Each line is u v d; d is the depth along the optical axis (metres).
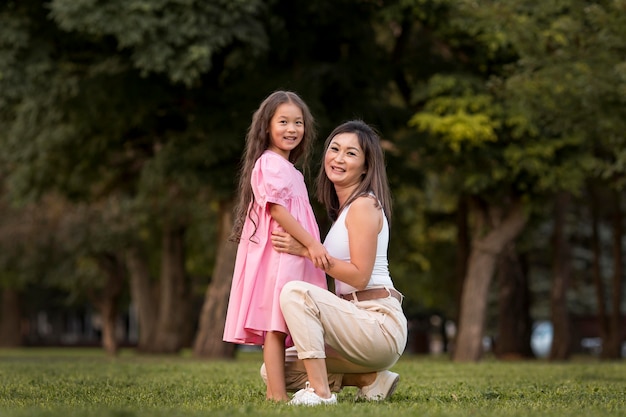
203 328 22.39
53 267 35.47
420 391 7.96
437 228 31.64
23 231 32.44
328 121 19.80
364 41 21.34
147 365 13.70
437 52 22.53
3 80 18.33
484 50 20.83
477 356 22.50
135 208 30.23
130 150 24.80
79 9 16.48
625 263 39.62
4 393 7.53
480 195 22.66
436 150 21.25
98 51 20.30
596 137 16.81
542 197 22.47
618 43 14.07
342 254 6.46
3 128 23.75
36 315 61.97
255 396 7.11
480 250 22.73
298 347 6.20
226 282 22.17
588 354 40.59
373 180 6.54
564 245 29.59
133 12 16.67
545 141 20.36
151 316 33.34
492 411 5.86
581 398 7.20
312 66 20.31
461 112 19.70
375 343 6.30
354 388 8.26
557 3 15.85
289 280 6.30
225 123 20.20
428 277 35.03
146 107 20.20
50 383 8.91
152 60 16.89
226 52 20.08
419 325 47.94
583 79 14.21
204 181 20.25
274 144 6.55
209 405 6.27
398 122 21.80
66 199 26.05
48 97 19.52
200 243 34.62
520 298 31.23
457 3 19.02
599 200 32.00
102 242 31.28
